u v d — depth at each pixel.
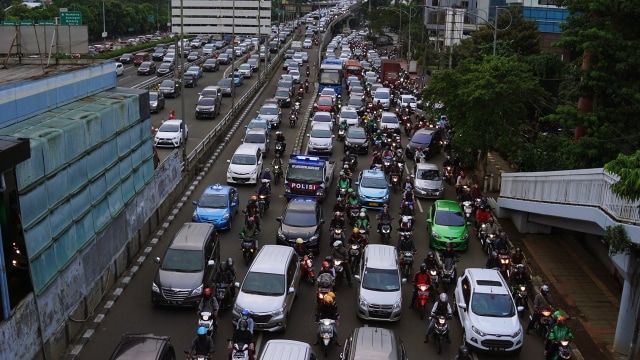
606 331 18.83
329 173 31.62
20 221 13.98
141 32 115.06
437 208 25.58
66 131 16.55
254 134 37.66
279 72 77.62
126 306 18.80
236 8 63.06
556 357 16.38
